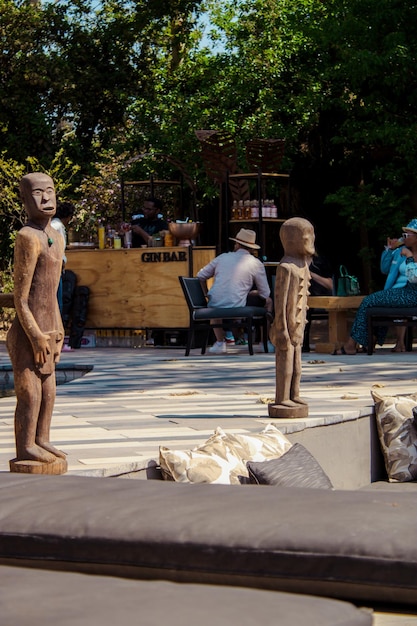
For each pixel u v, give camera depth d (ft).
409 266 37.27
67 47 77.15
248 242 38.81
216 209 69.36
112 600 5.23
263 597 5.38
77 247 44.68
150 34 77.92
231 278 38.24
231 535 7.79
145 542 7.88
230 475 14.44
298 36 65.98
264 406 21.90
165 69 79.00
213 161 48.08
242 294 38.37
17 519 8.46
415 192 60.90
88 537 8.06
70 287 43.01
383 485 20.01
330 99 63.82
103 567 8.02
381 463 21.01
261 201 45.47
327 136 66.23
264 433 15.85
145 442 16.98
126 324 43.68
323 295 41.01
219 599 5.29
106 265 43.98
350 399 22.77
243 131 66.54
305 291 19.04
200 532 7.88
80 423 19.66
